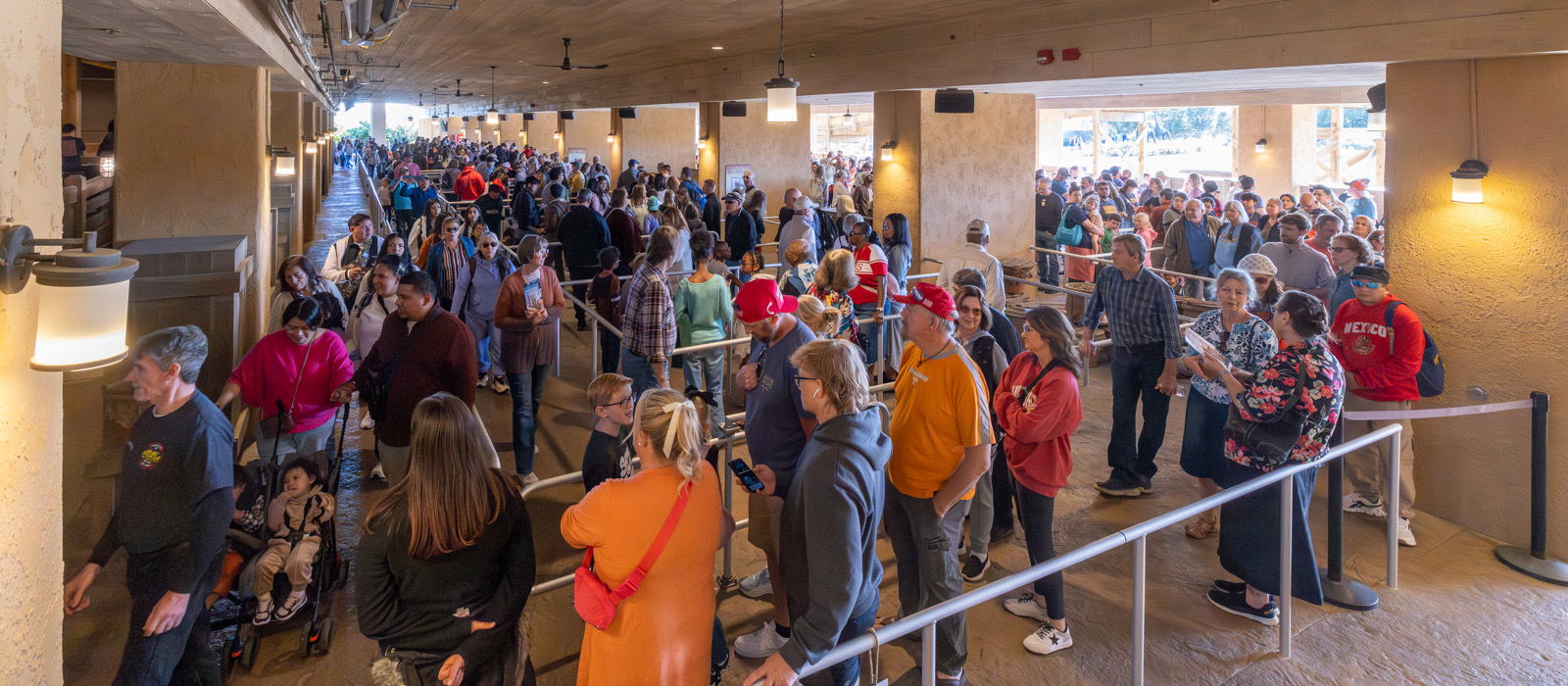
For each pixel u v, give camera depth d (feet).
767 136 52.80
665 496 7.72
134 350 8.83
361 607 7.71
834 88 37.40
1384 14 17.42
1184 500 17.54
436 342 13.14
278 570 11.58
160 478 8.97
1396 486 14.05
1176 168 92.73
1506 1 15.08
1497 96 15.55
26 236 5.20
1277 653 12.28
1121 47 24.56
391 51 45.39
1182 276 30.32
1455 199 15.93
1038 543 12.24
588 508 7.77
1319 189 37.27
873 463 8.45
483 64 52.47
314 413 13.97
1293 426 12.16
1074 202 38.78
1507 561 15.15
